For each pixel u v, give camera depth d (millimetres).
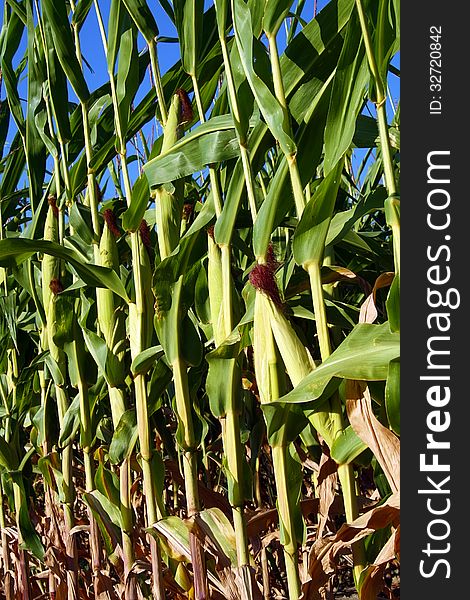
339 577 3863
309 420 1841
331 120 1656
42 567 3871
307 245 1700
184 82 2660
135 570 2535
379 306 2887
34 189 3090
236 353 2033
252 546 2594
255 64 1856
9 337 3615
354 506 1771
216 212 2139
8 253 2264
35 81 3002
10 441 3504
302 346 1752
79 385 2922
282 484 1810
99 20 2613
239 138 1925
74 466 4176
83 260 2840
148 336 2443
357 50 1620
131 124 2875
